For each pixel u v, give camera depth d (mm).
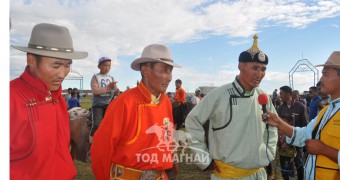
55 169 1849
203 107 2939
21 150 1675
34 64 1795
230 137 2826
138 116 2369
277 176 6551
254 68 2791
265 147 2939
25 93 1720
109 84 5395
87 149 5379
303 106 6035
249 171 2850
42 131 1748
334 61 2498
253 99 2918
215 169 2924
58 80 1859
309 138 2764
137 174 2344
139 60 2443
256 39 2861
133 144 2340
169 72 2469
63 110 2039
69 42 1868
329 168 2424
